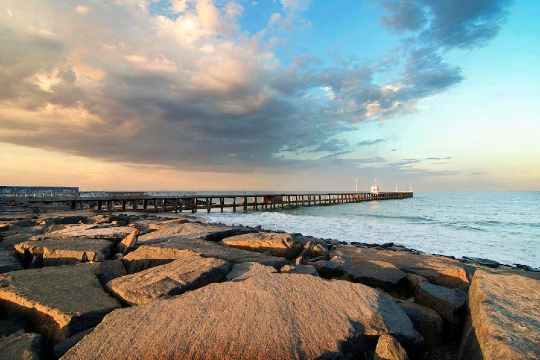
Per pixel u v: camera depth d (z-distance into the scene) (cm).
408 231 1758
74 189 4116
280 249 757
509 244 1399
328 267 587
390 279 529
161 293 362
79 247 606
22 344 266
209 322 271
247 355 233
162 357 229
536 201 7538
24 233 865
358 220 2397
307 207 4822
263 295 326
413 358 296
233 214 3020
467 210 4178
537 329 246
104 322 274
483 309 285
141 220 1378
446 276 549
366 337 279
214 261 464
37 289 365
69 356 229
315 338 258
